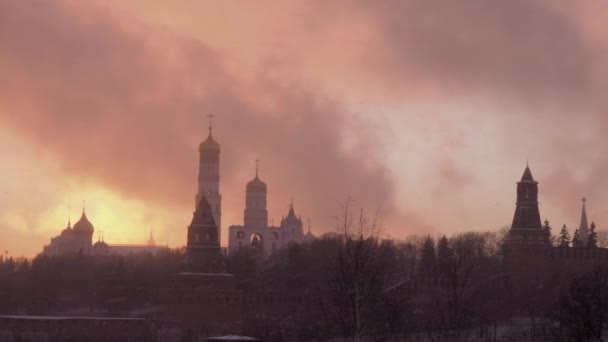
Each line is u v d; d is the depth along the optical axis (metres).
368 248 131.88
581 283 198.25
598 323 172.12
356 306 127.62
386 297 189.38
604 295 178.25
